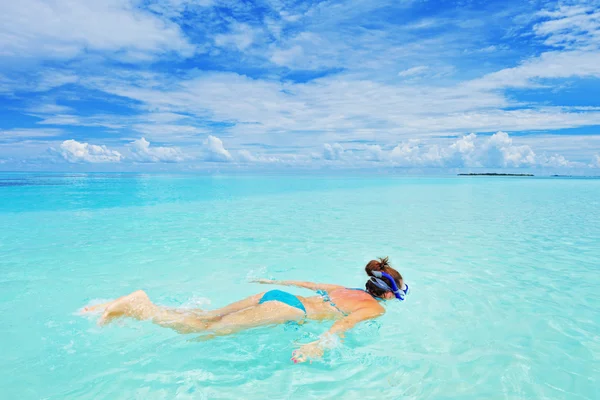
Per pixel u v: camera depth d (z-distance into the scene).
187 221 9.11
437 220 9.41
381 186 26.06
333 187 24.66
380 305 3.37
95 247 6.12
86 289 4.03
